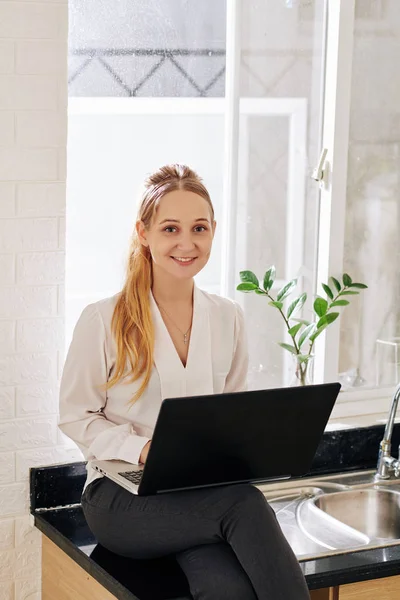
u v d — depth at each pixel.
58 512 2.88
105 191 3.09
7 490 2.88
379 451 3.19
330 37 3.33
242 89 3.24
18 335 2.83
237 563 2.33
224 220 3.30
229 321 2.80
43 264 2.84
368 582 2.55
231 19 3.19
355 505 3.09
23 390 2.86
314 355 3.46
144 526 2.41
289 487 3.11
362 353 3.56
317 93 3.37
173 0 3.11
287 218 3.39
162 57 3.12
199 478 2.39
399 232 3.55
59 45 2.78
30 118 2.77
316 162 3.41
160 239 2.61
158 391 2.66
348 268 3.48
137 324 2.63
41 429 2.90
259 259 3.36
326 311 3.22
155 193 2.61
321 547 2.69
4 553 2.91
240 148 3.27
